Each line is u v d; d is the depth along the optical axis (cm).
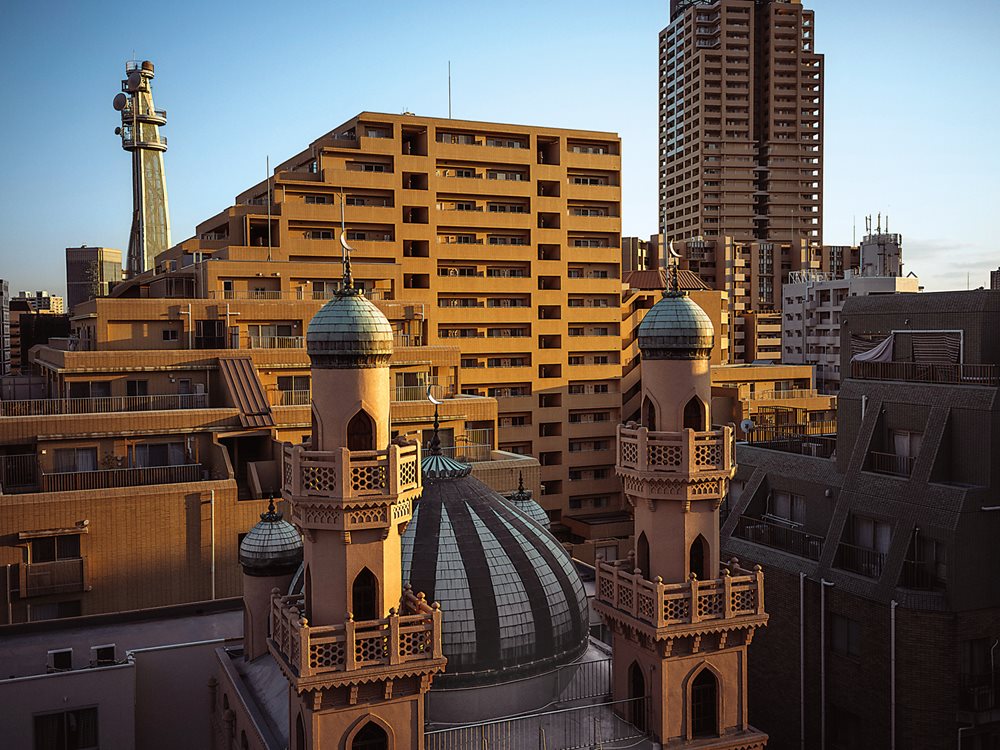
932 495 3528
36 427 4744
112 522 4425
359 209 8200
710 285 14362
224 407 5547
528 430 9025
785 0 16038
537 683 2797
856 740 3666
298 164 9312
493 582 2772
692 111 15962
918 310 4084
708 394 2762
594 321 9375
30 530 4275
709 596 2714
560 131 9306
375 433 2342
